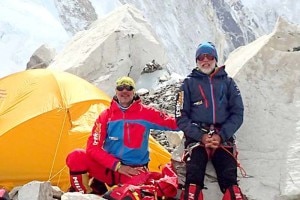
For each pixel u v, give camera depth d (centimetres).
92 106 696
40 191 464
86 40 1133
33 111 661
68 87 704
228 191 468
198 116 497
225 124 487
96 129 541
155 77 1025
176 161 519
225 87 500
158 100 925
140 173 521
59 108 669
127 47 1062
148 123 536
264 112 539
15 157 632
